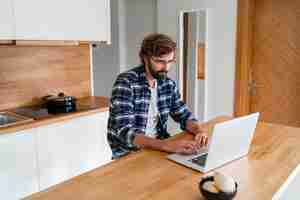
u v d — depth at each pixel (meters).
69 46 2.89
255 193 1.05
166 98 1.79
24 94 2.58
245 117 1.31
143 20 4.32
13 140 1.99
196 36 3.34
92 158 2.60
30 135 2.08
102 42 2.84
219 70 3.23
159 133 1.79
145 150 1.48
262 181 1.15
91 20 2.67
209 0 3.19
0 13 2.04
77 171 2.48
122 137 1.52
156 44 1.51
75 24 2.54
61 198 1.02
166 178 1.17
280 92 3.16
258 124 1.95
